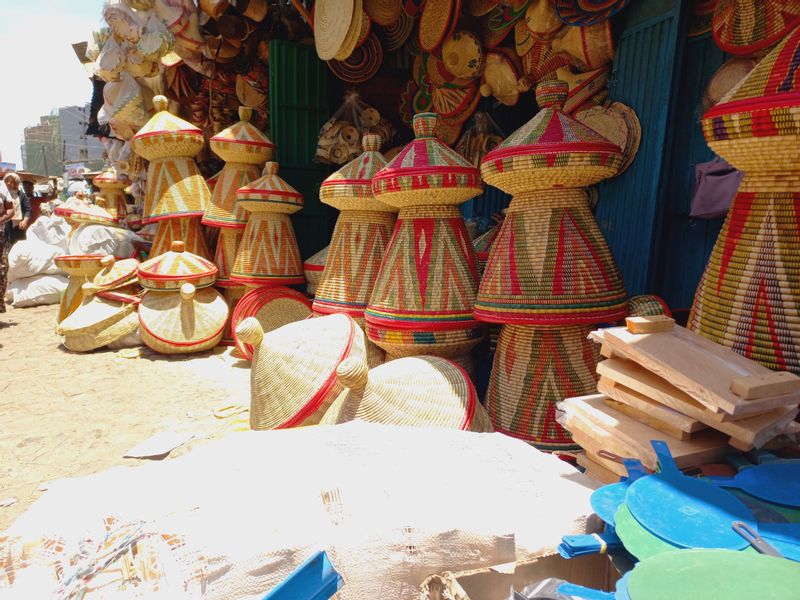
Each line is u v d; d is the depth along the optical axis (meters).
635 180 3.38
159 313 5.39
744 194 1.81
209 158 8.09
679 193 3.30
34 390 4.37
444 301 3.00
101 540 1.21
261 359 2.97
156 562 1.14
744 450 1.47
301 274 5.39
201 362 5.22
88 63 9.05
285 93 6.00
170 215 5.98
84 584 1.12
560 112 2.57
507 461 1.66
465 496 1.44
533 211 2.60
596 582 1.42
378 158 3.75
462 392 2.52
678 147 3.28
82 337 5.50
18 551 1.20
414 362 2.68
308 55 6.07
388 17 5.08
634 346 1.66
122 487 1.42
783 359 1.64
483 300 2.69
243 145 5.52
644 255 3.33
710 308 1.86
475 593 1.30
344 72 5.82
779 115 1.51
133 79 7.34
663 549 1.14
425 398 2.46
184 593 1.10
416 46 5.67
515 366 2.70
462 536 1.29
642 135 3.31
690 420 1.54
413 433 1.79
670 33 3.10
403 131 6.44
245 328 2.95
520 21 4.07
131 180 9.52
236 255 5.56
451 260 3.06
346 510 1.33
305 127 6.14
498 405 2.75
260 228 5.21
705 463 1.54
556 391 2.60
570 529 1.39
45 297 8.32
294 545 1.18
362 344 3.08
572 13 3.34
